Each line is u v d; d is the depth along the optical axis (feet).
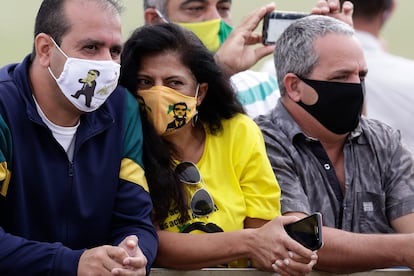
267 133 29.35
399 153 29.99
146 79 27.17
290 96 29.71
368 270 28.09
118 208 26.14
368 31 39.47
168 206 26.89
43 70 25.36
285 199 28.53
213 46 34.71
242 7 60.29
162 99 26.84
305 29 29.66
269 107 34.24
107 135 26.07
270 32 33.14
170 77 27.04
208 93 27.84
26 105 25.25
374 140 29.86
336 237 27.81
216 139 27.76
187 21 34.91
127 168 26.23
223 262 26.50
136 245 24.61
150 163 26.81
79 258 24.47
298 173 29.07
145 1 35.99
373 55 39.19
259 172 27.55
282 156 29.01
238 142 27.71
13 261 24.49
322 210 29.04
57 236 25.49
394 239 27.81
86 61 25.12
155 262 26.91
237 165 27.50
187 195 27.09
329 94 29.19
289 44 29.81
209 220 26.96
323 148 29.43
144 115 27.12
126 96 26.71
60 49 25.20
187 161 27.43
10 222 25.27
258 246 26.04
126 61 27.17
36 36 25.50
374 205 29.40
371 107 38.91
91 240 25.91
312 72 29.35
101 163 25.88
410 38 63.36
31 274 24.50
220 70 27.78
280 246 25.76
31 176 25.20
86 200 25.67
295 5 60.39
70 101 25.23
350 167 29.45
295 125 29.45
